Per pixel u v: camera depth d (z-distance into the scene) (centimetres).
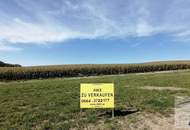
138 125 625
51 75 3056
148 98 974
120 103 878
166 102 891
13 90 1252
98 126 611
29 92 1175
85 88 651
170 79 1884
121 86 1415
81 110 728
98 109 777
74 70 3247
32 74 2883
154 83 1591
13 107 812
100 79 2102
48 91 1205
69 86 1427
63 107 812
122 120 664
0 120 655
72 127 602
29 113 731
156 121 662
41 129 587
